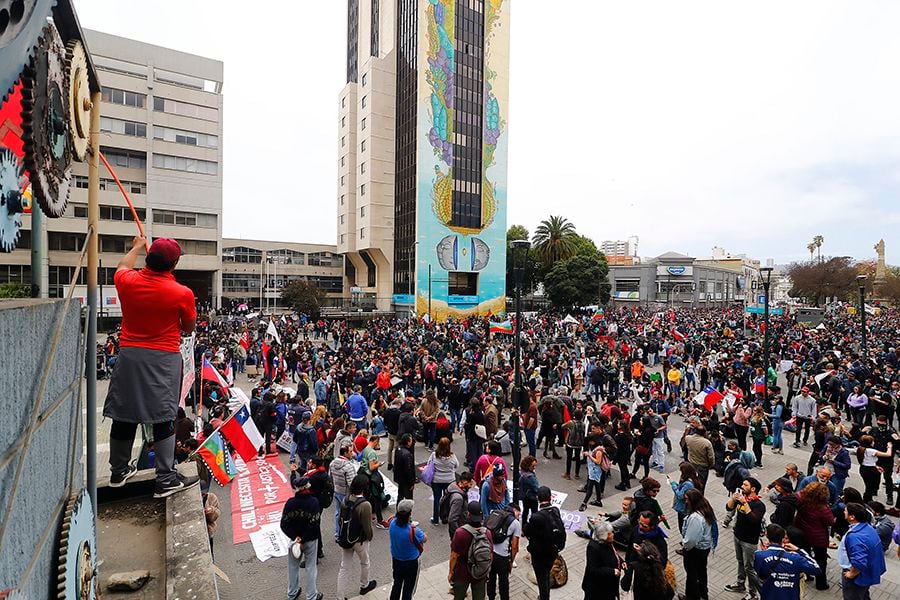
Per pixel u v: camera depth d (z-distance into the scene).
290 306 47.81
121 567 2.88
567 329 33.75
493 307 53.47
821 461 9.30
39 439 1.59
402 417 10.30
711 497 9.96
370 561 7.56
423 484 10.64
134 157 43.59
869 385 14.34
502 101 54.12
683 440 10.29
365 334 31.12
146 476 3.77
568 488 10.42
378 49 59.72
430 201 49.22
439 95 49.56
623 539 6.58
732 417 12.33
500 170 53.97
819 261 69.44
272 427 12.08
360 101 57.09
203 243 46.28
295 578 6.35
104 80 41.56
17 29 1.33
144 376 3.03
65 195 2.29
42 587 1.59
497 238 53.78
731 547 8.11
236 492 9.88
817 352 21.80
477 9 52.38
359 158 57.06
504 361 20.16
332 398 14.83
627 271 84.69
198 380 16.12
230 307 53.59
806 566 5.37
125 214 42.69
